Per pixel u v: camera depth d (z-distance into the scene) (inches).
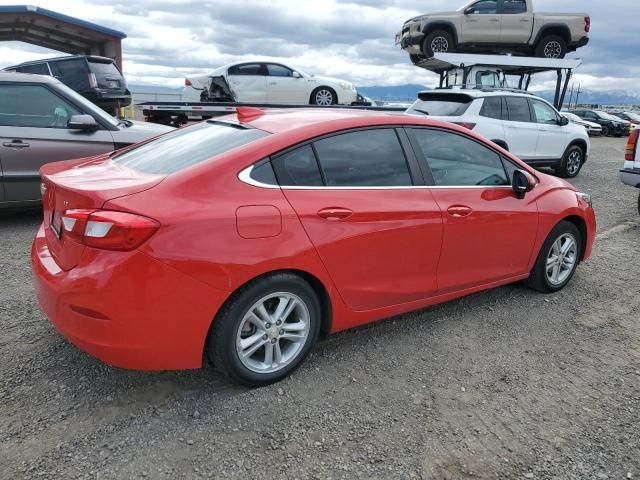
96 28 885.8
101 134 243.0
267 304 114.4
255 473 91.6
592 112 1234.0
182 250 98.7
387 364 128.7
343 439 101.0
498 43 548.7
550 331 149.6
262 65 526.0
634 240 248.1
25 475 88.7
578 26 550.3
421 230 132.3
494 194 150.6
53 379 116.5
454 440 101.9
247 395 113.5
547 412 111.8
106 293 96.2
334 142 123.3
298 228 111.9
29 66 515.2
